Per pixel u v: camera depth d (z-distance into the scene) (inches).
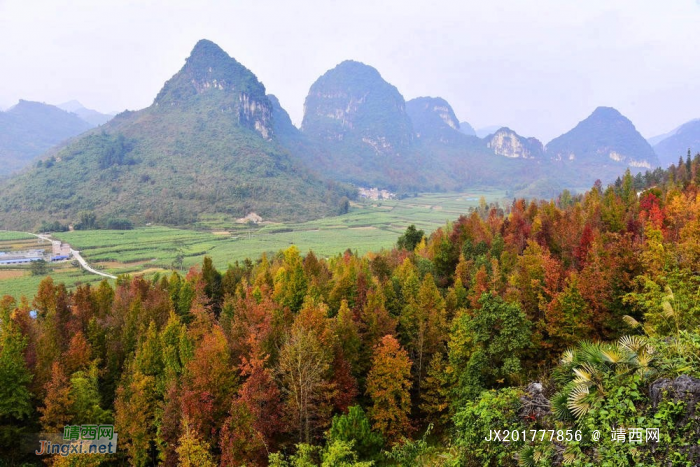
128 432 1373.0
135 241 6875.0
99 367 1835.6
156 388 1492.4
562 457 605.6
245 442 1168.2
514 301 1569.9
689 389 539.8
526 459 636.1
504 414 753.6
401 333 1833.2
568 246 2386.8
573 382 653.3
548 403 736.3
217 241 7234.3
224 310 2095.2
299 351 1312.7
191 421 1218.6
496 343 1288.1
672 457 500.4
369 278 2222.0
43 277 4854.8
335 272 2492.6
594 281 1567.4
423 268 2477.9
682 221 2114.9
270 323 1691.7
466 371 1323.8
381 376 1501.0
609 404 584.4
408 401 1477.6
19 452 1421.0
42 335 1720.0
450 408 1473.9
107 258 5856.3
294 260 2647.6
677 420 530.3
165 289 2573.8
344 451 975.6
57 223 7731.3
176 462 1288.1
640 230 2247.8
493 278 1881.2
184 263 5580.7
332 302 1980.8
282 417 1321.4
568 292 1481.3
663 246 1427.2
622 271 1488.7
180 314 2155.5
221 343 1462.8
